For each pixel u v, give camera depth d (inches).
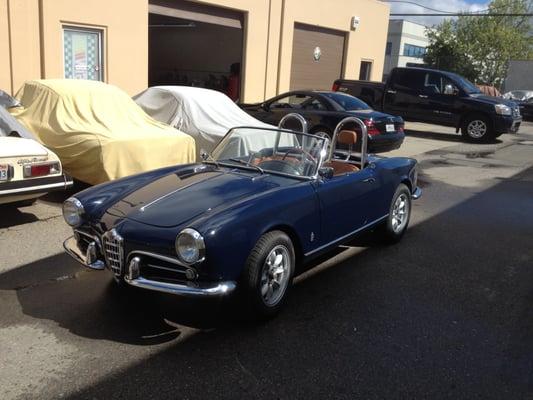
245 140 190.1
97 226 152.4
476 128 598.5
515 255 219.6
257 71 610.5
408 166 227.1
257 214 143.7
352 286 180.7
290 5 633.0
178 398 116.4
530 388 125.4
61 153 260.2
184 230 132.4
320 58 723.4
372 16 806.5
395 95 636.7
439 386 124.8
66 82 295.3
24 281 174.1
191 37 808.3
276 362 132.0
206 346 138.0
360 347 140.7
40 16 387.9
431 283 186.2
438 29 2162.9
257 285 143.4
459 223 265.7
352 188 185.0
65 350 133.6
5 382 119.5
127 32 449.7
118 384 120.5
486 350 141.7
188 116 328.8
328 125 426.6
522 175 408.5
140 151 260.4
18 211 247.6
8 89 378.0
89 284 173.2
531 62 1386.6
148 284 137.3
